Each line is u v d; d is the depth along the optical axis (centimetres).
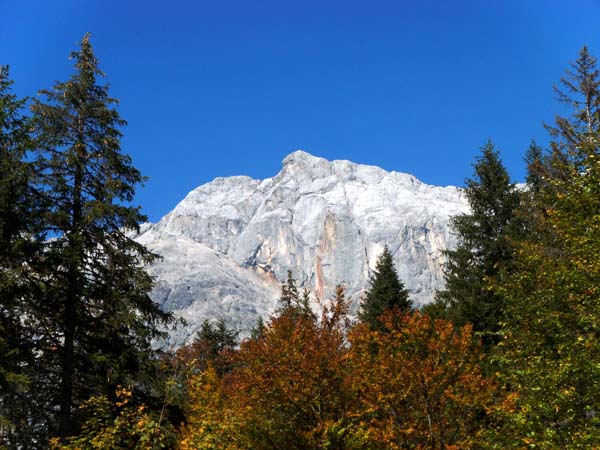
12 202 1471
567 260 1030
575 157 1109
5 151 1527
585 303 912
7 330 1427
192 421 1348
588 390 801
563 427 800
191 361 1342
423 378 1166
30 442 1392
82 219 1597
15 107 1532
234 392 1288
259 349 1233
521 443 835
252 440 1115
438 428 1145
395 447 1095
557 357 895
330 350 1211
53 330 1534
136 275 1644
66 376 1484
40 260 1512
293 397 1148
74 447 1022
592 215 1005
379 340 1286
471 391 1159
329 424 1093
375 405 1151
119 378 1488
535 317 942
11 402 1373
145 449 1000
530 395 845
